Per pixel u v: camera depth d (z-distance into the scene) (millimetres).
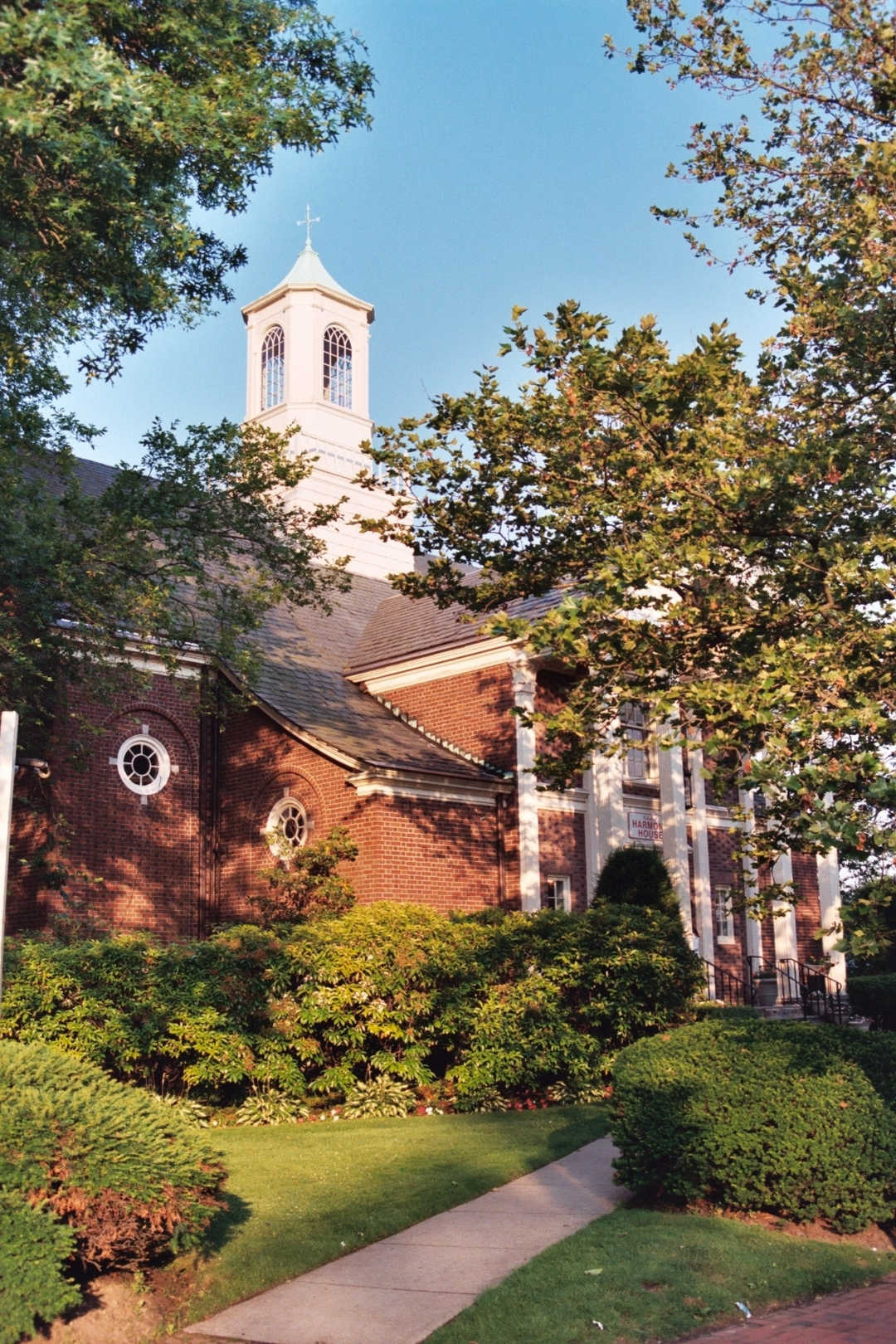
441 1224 9258
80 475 25391
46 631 15445
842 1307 7449
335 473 34750
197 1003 13797
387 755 22062
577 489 12539
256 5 11477
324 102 12250
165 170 11891
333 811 21625
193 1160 7285
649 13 11750
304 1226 8766
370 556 35125
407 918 16234
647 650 10812
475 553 13969
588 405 11836
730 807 11039
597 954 17250
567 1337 6645
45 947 13438
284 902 18609
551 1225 9086
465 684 24703
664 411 11391
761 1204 9117
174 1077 14344
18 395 14383
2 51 8938
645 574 9875
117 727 22031
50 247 12125
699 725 11164
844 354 11180
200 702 19547
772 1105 9078
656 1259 7867
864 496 10391
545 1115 14461
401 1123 13828
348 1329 6922
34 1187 6438
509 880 22938
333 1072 14773
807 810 9797
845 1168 8906
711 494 10711
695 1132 9250
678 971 17953
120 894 21547
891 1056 9727
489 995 15984
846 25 11031
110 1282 7039
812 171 11773
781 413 11750
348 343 36562
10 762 6820
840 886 29406
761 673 8773
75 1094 7203
